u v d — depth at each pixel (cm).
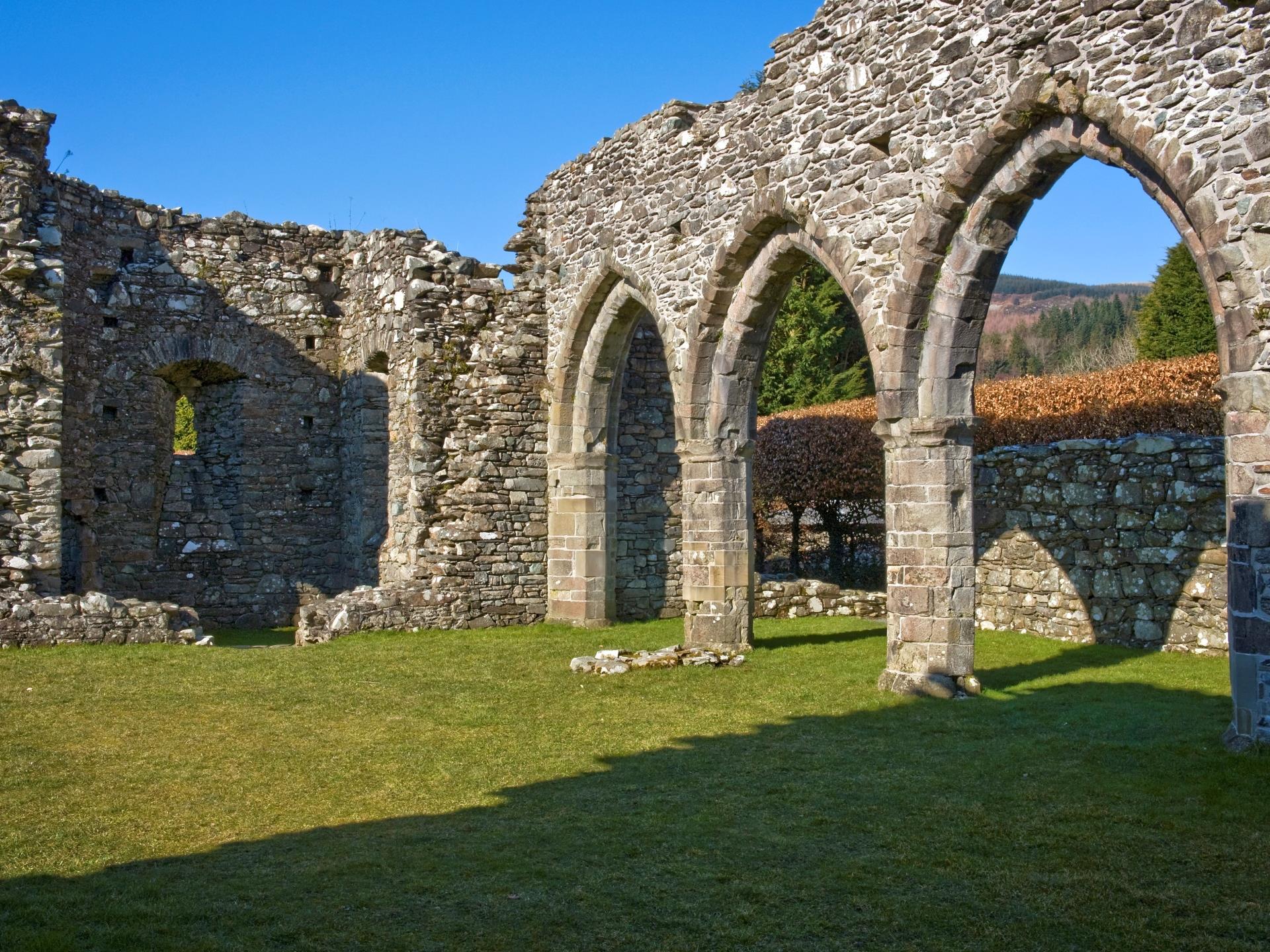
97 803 694
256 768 780
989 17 927
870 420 2173
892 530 1018
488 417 1638
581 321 1592
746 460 1315
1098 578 1332
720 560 1292
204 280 1767
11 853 598
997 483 1491
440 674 1151
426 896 536
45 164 1395
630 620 1686
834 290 3328
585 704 994
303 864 581
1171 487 1254
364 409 1792
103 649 1229
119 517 1670
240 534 1788
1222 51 754
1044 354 5844
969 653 998
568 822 652
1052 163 914
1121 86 820
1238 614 742
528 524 1655
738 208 1241
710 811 671
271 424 1817
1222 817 632
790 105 1166
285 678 1109
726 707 970
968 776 734
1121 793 683
